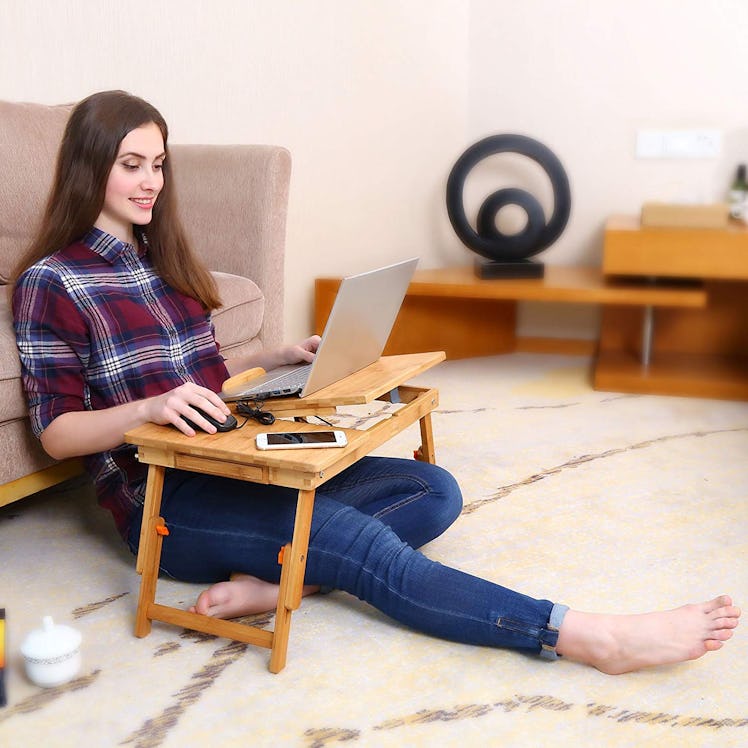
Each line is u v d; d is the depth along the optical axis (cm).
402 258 318
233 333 205
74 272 136
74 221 138
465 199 322
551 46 307
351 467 153
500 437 226
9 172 191
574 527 172
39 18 221
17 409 151
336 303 120
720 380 268
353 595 141
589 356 323
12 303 137
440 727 112
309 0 274
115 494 142
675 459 211
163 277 149
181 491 137
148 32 243
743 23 289
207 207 222
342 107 290
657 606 142
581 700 118
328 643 131
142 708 116
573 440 224
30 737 110
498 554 160
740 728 112
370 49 292
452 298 308
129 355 140
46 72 224
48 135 199
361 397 126
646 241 261
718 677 123
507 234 320
